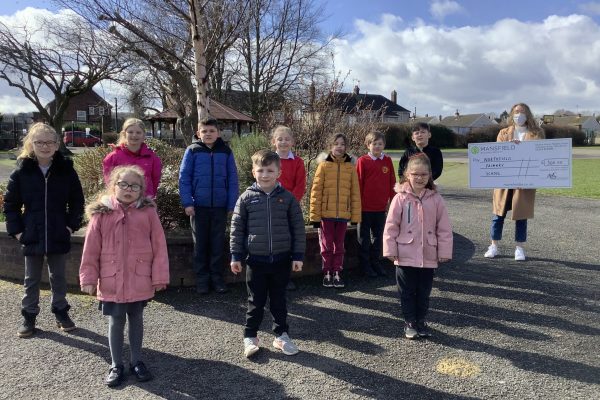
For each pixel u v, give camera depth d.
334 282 5.27
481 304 4.71
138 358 3.38
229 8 6.71
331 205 5.22
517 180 6.16
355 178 5.32
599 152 38.59
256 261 3.72
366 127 9.76
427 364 3.51
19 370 3.41
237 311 4.57
